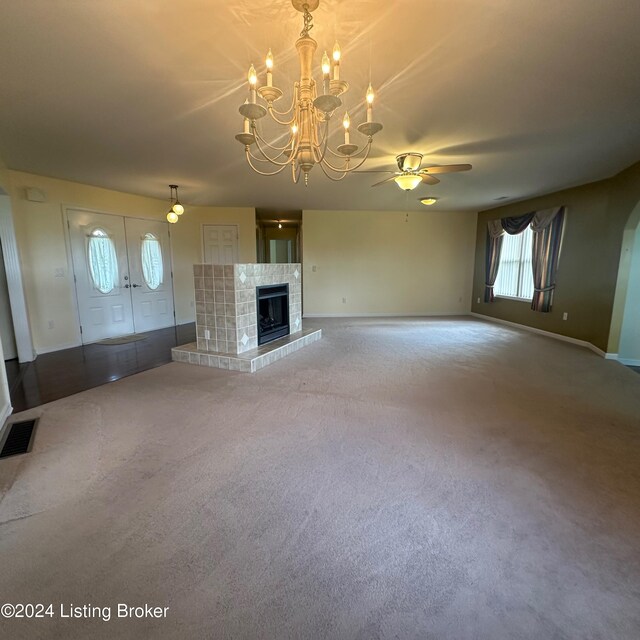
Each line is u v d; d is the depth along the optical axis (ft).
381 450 7.48
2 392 8.78
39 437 7.98
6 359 14.47
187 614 4.00
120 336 18.80
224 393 10.68
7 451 7.39
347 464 6.95
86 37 5.74
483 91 7.63
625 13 5.19
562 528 5.32
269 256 41.39
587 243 16.66
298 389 11.06
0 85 7.29
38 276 14.99
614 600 4.19
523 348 16.55
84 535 5.13
